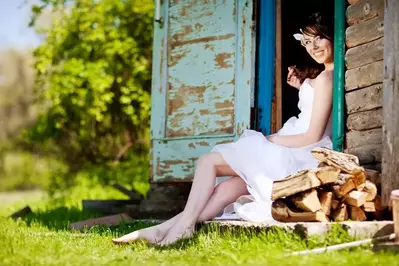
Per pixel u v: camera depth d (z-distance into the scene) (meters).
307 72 6.32
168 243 5.34
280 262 4.11
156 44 7.97
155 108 7.91
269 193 5.45
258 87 7.22
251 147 5.66
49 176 12.15
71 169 11.85
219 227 5.38
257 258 4.32
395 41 5.30
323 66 7.90
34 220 8.43
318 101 5.79
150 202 7.91
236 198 5.77
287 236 4.75
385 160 5.25
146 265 4.33
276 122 7.16
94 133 11.48
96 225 7.09
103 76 10.83
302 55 8.30
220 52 7.42
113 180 11.60
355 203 5.00
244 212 5.46
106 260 4.56
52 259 4.50
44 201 12.55
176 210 7.80
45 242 5.24
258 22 7.27
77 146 11.84
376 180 5.33
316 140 5.78
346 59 5.88
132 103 11.16
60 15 11.71
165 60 7.87
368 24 5.70
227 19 7.39
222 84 7.38
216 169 5.76
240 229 5.16
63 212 9.66
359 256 4.12
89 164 11.81
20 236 5.45
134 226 6.84
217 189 5.77
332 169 4.94
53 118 11.52
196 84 7.60
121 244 5.45
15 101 27.75
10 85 28.34
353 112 5.81
